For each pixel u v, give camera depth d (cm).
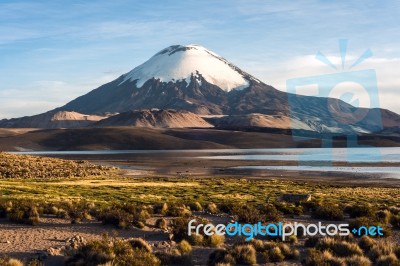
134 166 13900
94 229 2622
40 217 3008
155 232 2555
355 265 1617
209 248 2122
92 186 6688
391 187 7331
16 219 2823
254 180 8769
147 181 8244
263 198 5116
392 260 1647
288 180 8900
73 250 1872
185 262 1753
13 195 4816
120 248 1798
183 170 12150
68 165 11569
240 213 2998
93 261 1658
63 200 4400
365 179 9050
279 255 1811
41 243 2183
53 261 1789
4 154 12294
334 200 4812
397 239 2394
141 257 1702
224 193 5850
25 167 10331
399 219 2845
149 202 4425
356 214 3238
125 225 2647
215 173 11038
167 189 6362
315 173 10806
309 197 4759
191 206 3766
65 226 2706
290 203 4341
